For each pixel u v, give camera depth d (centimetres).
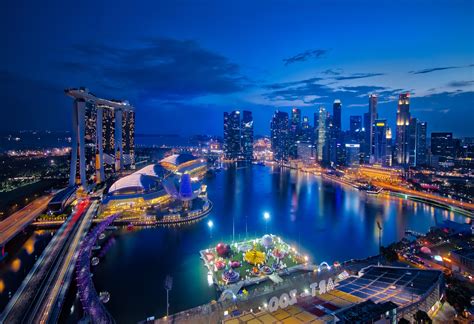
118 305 9144
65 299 8881
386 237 16225
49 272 10256
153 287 10269
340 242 15362
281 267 11419
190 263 12294
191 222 18225
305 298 7825
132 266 12006
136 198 19262
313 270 11225
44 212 18050
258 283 10400
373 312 6009
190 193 19988
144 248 13950
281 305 7150
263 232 16762
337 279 9869
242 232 16638
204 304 9181
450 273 10044
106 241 14875
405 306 6800
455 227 15850
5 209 18400
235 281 10381
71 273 10175
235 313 7825
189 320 7706
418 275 8950
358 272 10200
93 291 9250
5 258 12675
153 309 8931
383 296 7694
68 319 8319
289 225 18350
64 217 17262
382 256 11981
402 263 11444
